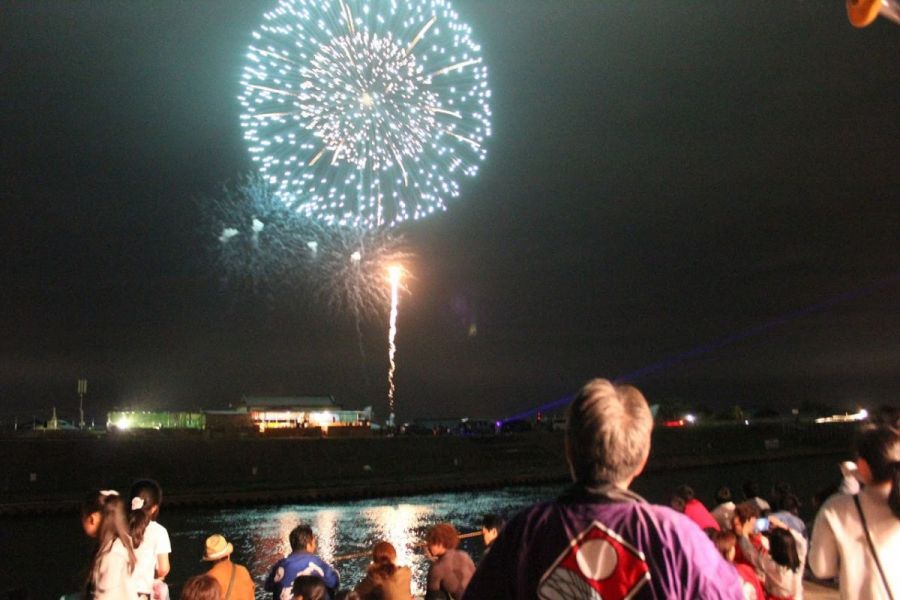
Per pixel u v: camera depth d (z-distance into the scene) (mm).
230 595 7977
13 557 33531
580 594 2836
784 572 8203
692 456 83000
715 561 2877
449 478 60812
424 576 25016
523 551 3002
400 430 71562
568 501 3047
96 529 6672
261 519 44688
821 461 88062
